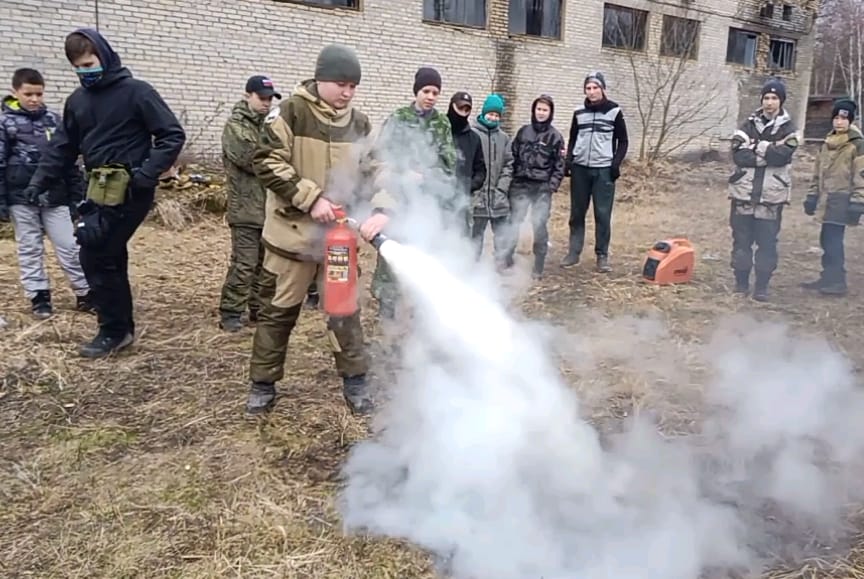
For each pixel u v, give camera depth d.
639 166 14.77
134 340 3.89
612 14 15.94
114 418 2.99
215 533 2.20
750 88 19.84
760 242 5.20
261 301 2.91
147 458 2.66
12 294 4.76
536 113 5.89
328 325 2.91
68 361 3.58
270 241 2.79
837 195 5.32
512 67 13.99
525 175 5.89
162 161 3.38
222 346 3.90
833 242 5.41
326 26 11.01
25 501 2.37
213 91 9.98
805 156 18.33
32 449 2.71
